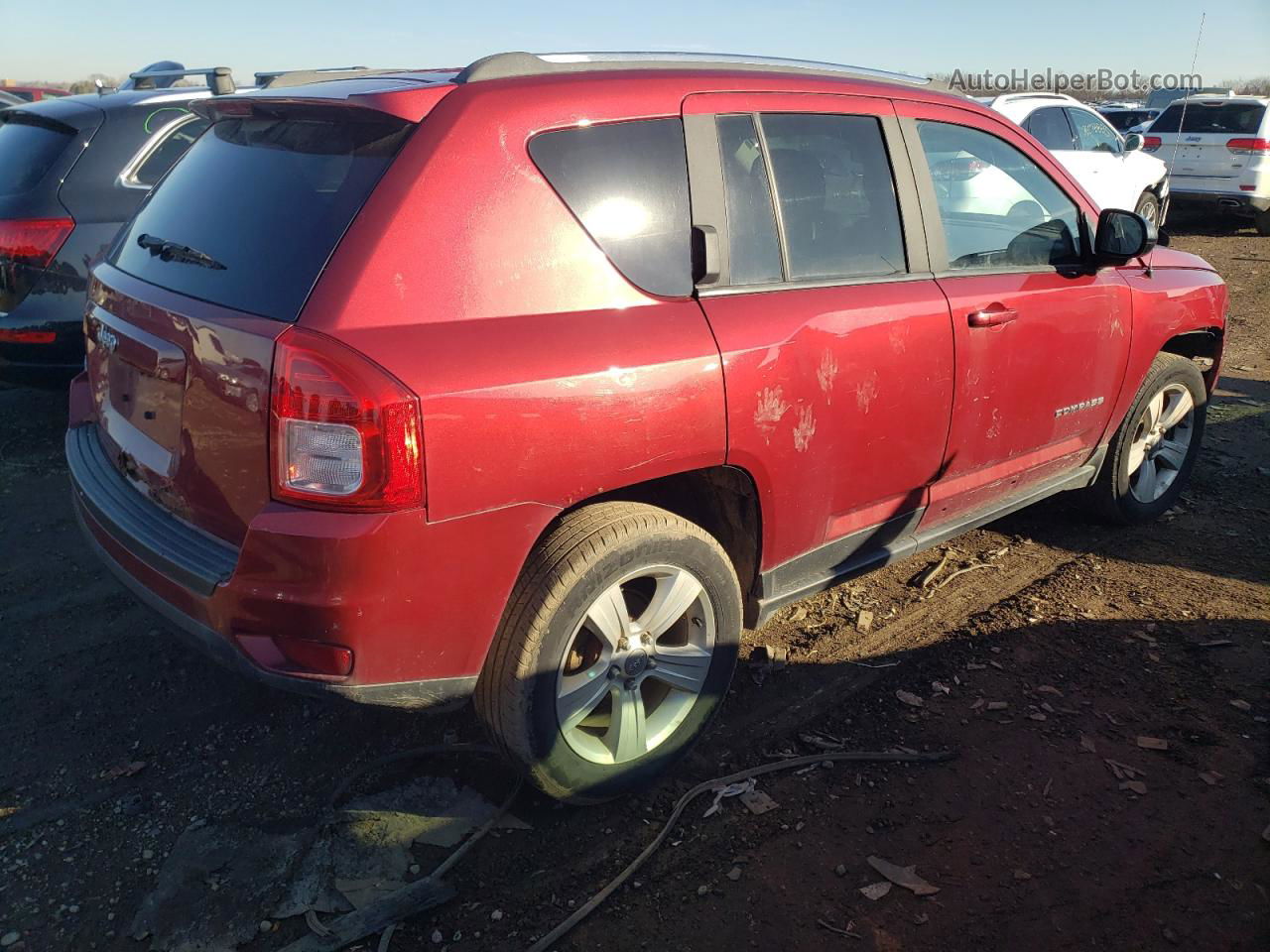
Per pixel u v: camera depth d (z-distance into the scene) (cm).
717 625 288
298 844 262
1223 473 545
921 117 343
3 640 356
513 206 243
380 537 218
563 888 250
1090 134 1226
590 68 272
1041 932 239
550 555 248
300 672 229
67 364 532
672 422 258
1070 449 413
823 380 294
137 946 230
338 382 213
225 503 237
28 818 270
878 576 421
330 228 231
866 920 242
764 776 292
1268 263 1259
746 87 295
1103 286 395
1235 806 282
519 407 231
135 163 538
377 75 286
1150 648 363
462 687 246
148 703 323
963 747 307
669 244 271
